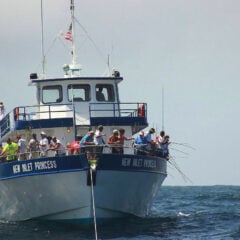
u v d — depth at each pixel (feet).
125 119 360.48
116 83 372.99
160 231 336.70
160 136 370.12
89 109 364.17
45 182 335.88
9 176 349.61
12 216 364.38
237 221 376.68
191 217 396.37
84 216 335.67
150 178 352.08
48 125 357.41
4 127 385.50
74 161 328.70
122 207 343.05
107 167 328.90
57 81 368.89
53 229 338.95
